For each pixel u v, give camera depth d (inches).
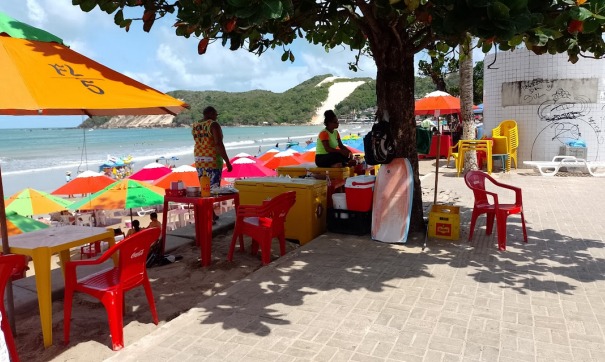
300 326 149.6
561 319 150.9
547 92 545.3
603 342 135.5
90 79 128.9
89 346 146.5
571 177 497.0
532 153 565.0
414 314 156.9
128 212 681.0
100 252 416.8
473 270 201.2
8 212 338.6
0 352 81.9
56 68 125.6
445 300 168.2
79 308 182.1
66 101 114.7
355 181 261.7
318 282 189.5
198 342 140.8
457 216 250.4
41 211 465.7
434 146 754.8
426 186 462.6
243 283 190.1
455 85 1135.0
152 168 676.7
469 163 539.5
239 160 604.1
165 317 171.2
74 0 169.8
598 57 196.5
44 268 145.6
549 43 188.1
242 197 285.4
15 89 110.3
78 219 616.1
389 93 257.3
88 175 601.9
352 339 140.2
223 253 252.8
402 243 245.4
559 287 179.5
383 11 162.7
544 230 272.1
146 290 161.6
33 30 136.3
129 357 133.2
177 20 165.0
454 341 137.5
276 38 235.9
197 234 267.7
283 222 237.6
